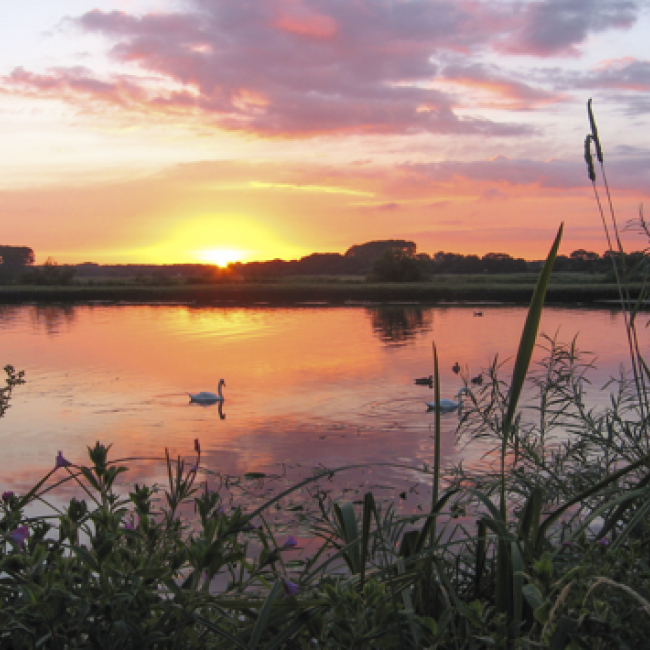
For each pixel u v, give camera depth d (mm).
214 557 1503
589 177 2287
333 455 8047
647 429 2395
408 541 2115
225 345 22062
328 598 1573
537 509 1887
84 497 6051
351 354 19234
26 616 1467
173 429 9914
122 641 1495
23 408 11672
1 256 130000
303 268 129000
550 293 46969
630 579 1631
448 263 108250
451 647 1737
